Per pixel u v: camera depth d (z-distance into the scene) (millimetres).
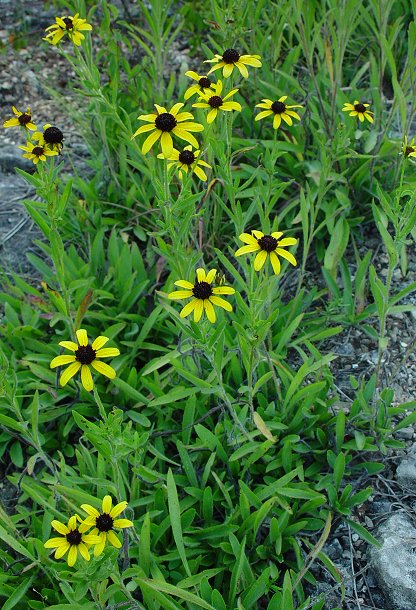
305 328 779
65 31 737
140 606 522
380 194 598
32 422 594
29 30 1209
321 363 656
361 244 863
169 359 678
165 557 598
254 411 651
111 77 900
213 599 545
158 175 814
